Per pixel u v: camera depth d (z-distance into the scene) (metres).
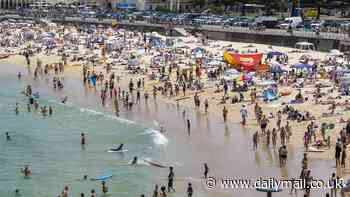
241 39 158.75
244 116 77.38
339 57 116.75
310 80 98.25
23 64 141.25
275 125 73.94
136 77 114.25
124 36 171.12
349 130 65.69
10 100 102.88
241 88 94.50
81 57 139.62
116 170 62.12
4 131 80.75
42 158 67.88
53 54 151.00
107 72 120.31
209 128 76.62
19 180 60.03
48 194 55.72
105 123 83.81
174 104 92.12
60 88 111.81
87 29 194.75
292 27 153.75
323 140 65.06
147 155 66.81
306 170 53.50
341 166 57.25
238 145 68.12
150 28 191.25
